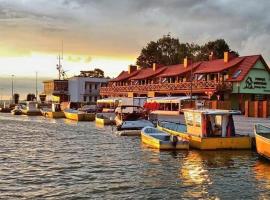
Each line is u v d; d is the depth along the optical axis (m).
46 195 19.28
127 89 92.19
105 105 92.31
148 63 120.00
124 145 37.03
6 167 26.14
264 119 50.44
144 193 19.69
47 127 60.50
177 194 19.55
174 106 70.81
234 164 27.16
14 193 19.61
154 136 35.53
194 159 28.98
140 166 26.45
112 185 21.19
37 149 34.94
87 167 26.12
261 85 70.88
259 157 28.98
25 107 108.94
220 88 67.50
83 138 43.78
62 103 107.75
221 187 20.94
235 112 33.41
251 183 21.84
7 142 40.62
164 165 26.80
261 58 70.69
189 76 79.12
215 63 76.50
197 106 59.03
